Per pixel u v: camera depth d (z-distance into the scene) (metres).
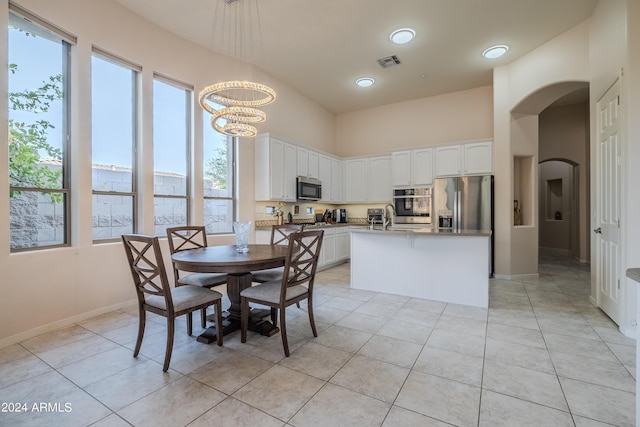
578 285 4.25
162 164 3.75
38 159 2.71
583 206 6.35
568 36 3.67
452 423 1.52
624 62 2.54
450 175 5.28
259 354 2.24
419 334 2.59
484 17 3.47
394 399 1.71
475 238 3.35
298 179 5.22
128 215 3.41
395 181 5.83
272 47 4.16
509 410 1.62
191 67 3.98
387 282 3.86
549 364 2.08
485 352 2.26
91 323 2.85
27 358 2.18
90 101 2.99
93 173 3.10
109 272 3.16
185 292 2.29
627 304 2.52
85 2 2.94
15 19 2.55
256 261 2.32
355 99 6.18
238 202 4.57
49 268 2.68
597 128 3.18
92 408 1.64
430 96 6.01
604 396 1.73
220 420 1.55
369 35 3.85
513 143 4.68
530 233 4.72
